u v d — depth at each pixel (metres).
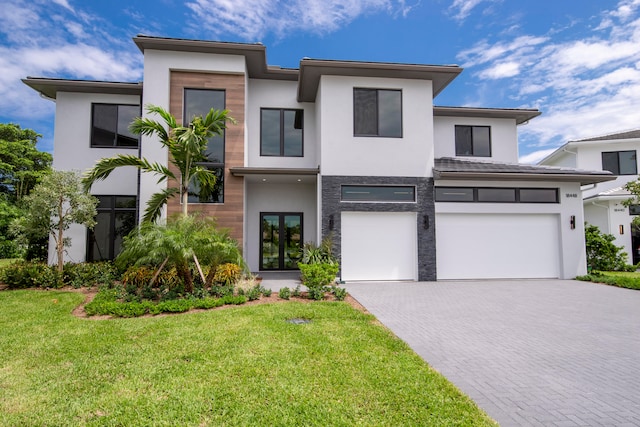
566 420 3.02
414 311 7.03
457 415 2.99
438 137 14.80
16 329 5.36
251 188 13.43
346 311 6.62
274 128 13.25
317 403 3.13
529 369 4.12
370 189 11.51
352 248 11.26
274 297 8.07
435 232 11.48
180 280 8.20
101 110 12.64
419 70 11.29
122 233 12.34
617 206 15.57
